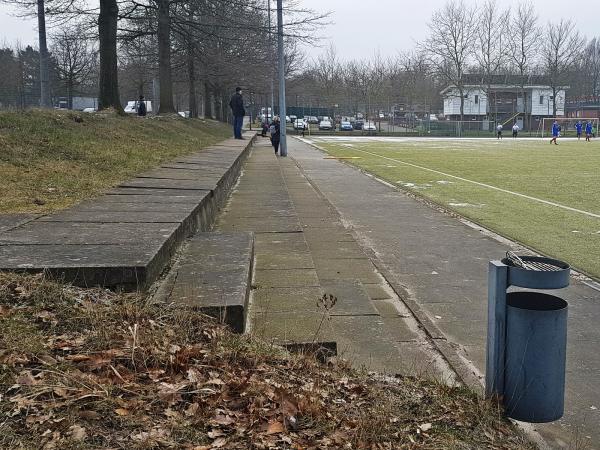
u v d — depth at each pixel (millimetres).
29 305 3764
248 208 11445
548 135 76375
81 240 5355
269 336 4609
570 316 6172
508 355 3768
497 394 3828
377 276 7574
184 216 6785
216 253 6082
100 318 3738
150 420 2854
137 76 45125
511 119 90375
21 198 7434
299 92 93812
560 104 101188
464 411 3709
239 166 18531
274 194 13586
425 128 77562
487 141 55344
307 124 75938
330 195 15539
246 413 3107
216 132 31016
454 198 15070
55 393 2904
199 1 26203
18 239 5344
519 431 3723
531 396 3707
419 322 5898
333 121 84688
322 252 8758
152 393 3064
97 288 4340
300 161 27000
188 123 27281
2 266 4332
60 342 3404
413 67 97188
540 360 3689
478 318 6094
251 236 6996
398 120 92312
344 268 7891
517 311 3711
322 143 47469
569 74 96750
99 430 2721
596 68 111375
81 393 2926
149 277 4625
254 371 3613
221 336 3977
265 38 32719
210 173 11648
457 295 6879
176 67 35938
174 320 4039
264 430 2990
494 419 3668
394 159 29141
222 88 53062
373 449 3064
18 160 9219
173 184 9648
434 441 3277
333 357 4398
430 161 27969
